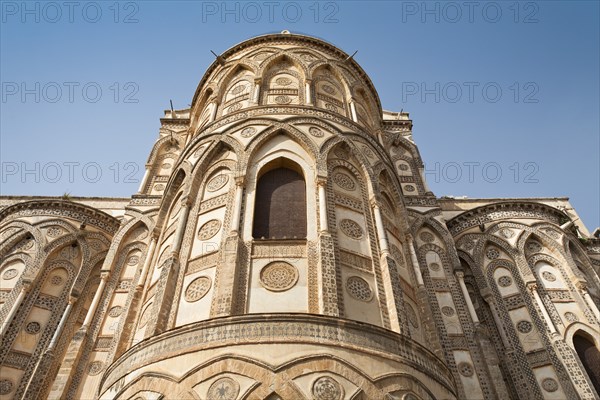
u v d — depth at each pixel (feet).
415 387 39.60
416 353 42.57
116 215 87.66
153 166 90.63
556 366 62.90
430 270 71.20
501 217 82.17
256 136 59.93
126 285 70.79
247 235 49.06
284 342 38.29
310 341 38.50
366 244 51.98
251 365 36.96
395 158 92.58
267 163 57.31
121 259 74.28
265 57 76.23
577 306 70.13
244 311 42.78
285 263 46.55
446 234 75.77
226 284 43.73
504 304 71.46
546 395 60.95
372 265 50.11
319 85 73.31
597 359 64.90
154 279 55.42
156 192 85.35
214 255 49.19
